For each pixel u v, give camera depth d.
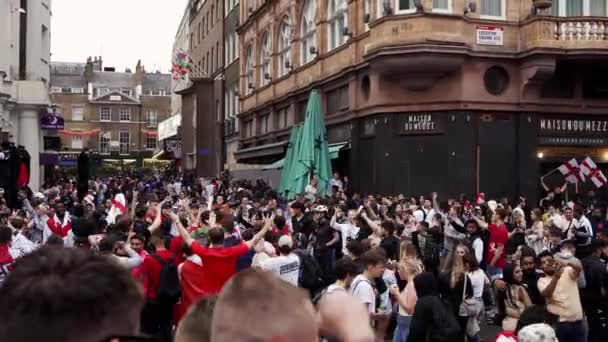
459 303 8.64
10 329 1.49
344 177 30.44
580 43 23.69
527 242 16.23
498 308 9.59
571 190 24.86
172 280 8.70
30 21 34.75
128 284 1.60
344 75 29.47
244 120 48.50
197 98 58.91
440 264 12.88
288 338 1.79
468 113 24.42
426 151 24.91
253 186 33.34
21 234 12.22
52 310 1.49
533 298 9.02
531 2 24.73
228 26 55.06
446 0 24.34
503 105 24.66
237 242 10.39
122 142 109.69
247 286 1.88
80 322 1.51
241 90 48.69
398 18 24.02
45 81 38.16
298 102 36.91
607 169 25.55
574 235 15.94
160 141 91.75
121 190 30.02
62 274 1.54
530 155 24.67
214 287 8.48
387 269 10.16
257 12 43.94
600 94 25.36
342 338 2.57
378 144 25.92
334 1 31.88
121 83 115.19
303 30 36.31
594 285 9.98
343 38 30.80
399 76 24.75
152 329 8.68
